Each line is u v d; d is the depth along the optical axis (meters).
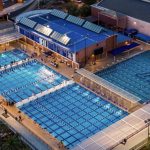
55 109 99.94
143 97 104.00
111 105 100.44
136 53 126.44
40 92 107.00
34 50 130.12
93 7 148.50
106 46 122.44
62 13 139.50
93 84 108.12
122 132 82.38
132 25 138.00
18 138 86.31
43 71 117.81
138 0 145.75
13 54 128.25
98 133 82.81
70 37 123.25
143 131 82.62
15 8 162.25
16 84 111.75
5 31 137.38
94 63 120.06
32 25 131.88
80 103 101.94
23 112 98.69
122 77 113.62
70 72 116.38
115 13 140.88
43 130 91.88
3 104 102.31
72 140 88.56
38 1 168.50
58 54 122.19
